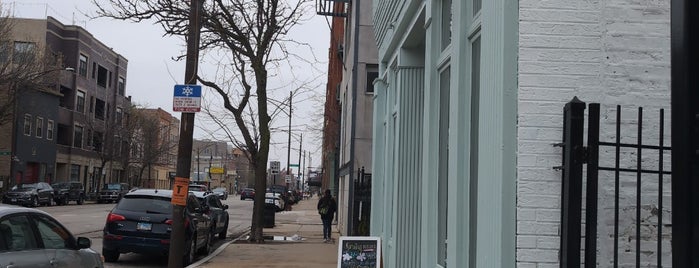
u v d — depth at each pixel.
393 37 9.41
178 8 15.62
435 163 6.52
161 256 14.97
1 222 5.95
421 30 8.20
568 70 3.85
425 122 6.80
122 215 13.05
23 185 38.19
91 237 18.47
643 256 3.80
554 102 3.81
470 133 4.96
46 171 50.16
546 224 3.71
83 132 58.25
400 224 8.73
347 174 20.81
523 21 3.87
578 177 3.51
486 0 4.25
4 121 36.50
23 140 46.00
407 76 9.13
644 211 3.84
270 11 17.27
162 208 13.19
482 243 4.11
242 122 17.47
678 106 2.17
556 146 3.75
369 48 19.80
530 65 3.83
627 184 3.84
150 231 12.86
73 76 55.34
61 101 54.97
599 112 3.58
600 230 3.79
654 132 3.87
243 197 69.75
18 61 35.56
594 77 3.86
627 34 3.90
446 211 6.41
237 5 17.66
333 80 37.12
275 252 14.82
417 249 8.63
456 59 5.17
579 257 3.49
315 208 52.41
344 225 21.30
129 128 61.78
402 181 8.85
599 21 3.90
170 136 77.31
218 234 19.69
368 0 19.83
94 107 59.84
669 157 3.84
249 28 17.03
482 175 4.18
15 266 5.87
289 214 38.34
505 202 3.77
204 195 17.23
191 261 13.47
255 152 17.50
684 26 2.15
